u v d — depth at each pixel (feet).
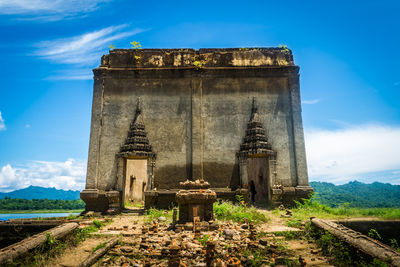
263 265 18.83
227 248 21.21
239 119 46.01
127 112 46.24
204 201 26.99
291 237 25.52
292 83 47.19
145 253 20.90
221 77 47.52
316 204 40.68
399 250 25.12
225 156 44.60
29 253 19.39
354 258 19.56
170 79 47.50
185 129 45.70
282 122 46.03
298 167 44.06
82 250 22.49
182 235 23.71
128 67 47.75
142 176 74.13
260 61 48.19
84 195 42.19
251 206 41.14
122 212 42.70
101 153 44.55
